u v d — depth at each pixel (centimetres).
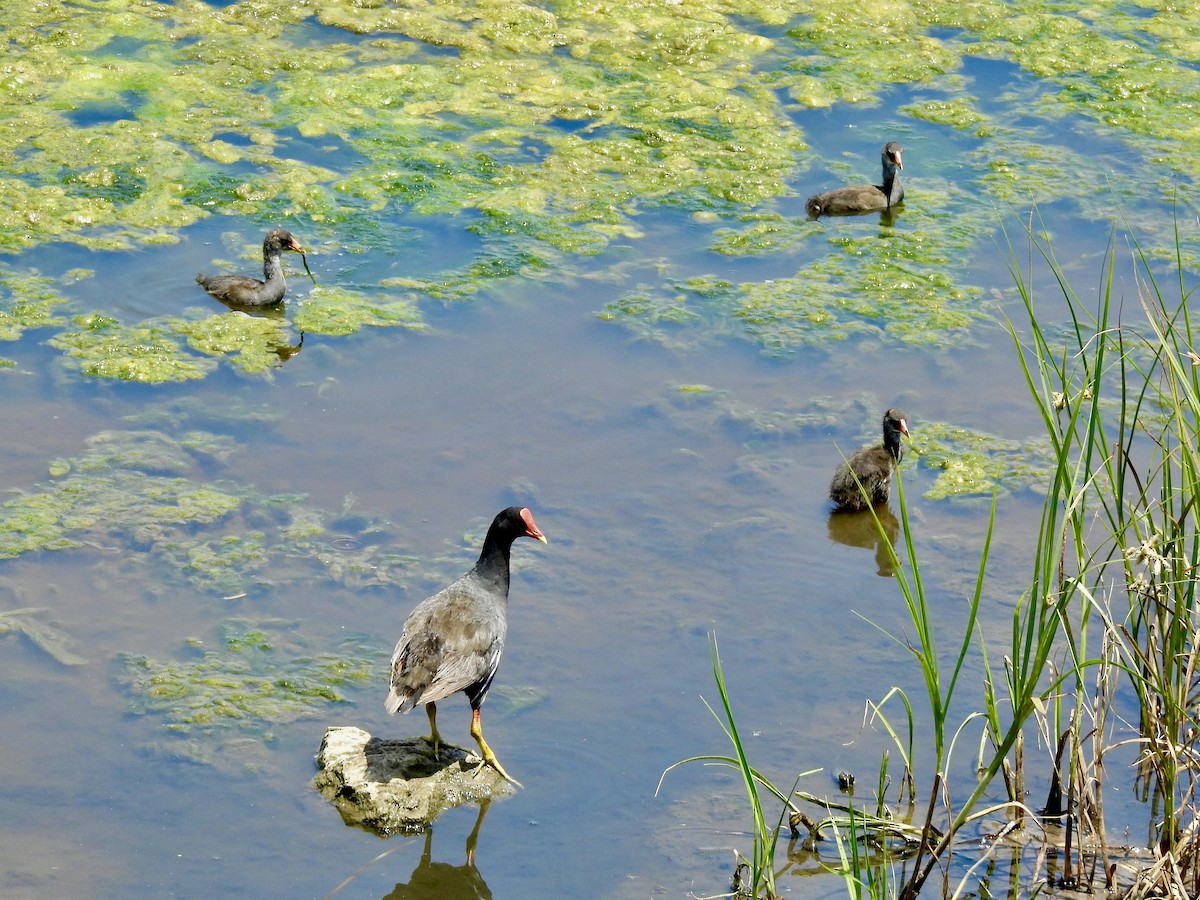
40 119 1923
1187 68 2238
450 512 1232
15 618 1077
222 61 2102
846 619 1114
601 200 1841
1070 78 2202
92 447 1315
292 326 1549
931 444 1373
